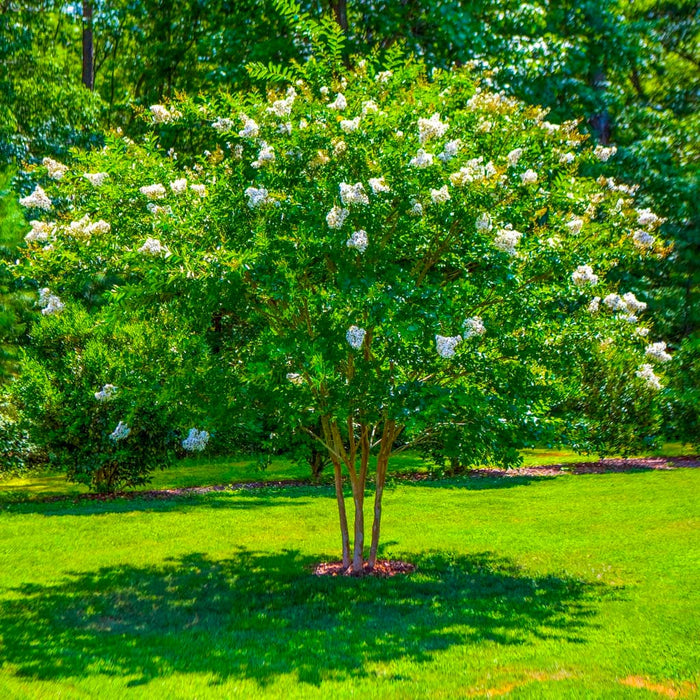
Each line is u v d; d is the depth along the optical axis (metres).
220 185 8.36
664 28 29.48
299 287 7.98
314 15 20.91
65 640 6.92
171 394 8.88
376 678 5.78
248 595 8.44
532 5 23.08
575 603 7.93
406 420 7.88
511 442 8.93
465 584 8.81
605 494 14.87
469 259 8.57
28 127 22.45
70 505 15.02
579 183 9.39
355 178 8.12
